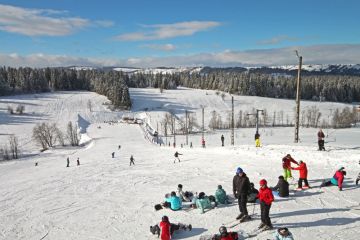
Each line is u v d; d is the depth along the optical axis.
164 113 176.75
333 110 185.12
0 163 78.81
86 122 157.50
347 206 16.42
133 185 26.23
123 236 15.70
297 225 14.74
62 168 49.66
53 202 23.72
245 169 26.69
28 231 18.05
